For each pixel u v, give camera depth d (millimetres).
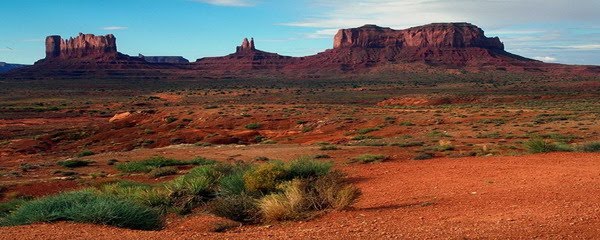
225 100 137750
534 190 11938
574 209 9320
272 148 36031
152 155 34438
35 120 92625
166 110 80750
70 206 9492
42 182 22281
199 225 9883
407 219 9430
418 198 12367
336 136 51344
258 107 84125
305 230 8719
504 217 9008
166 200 13023
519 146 27844
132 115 79188
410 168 19000
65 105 129250
